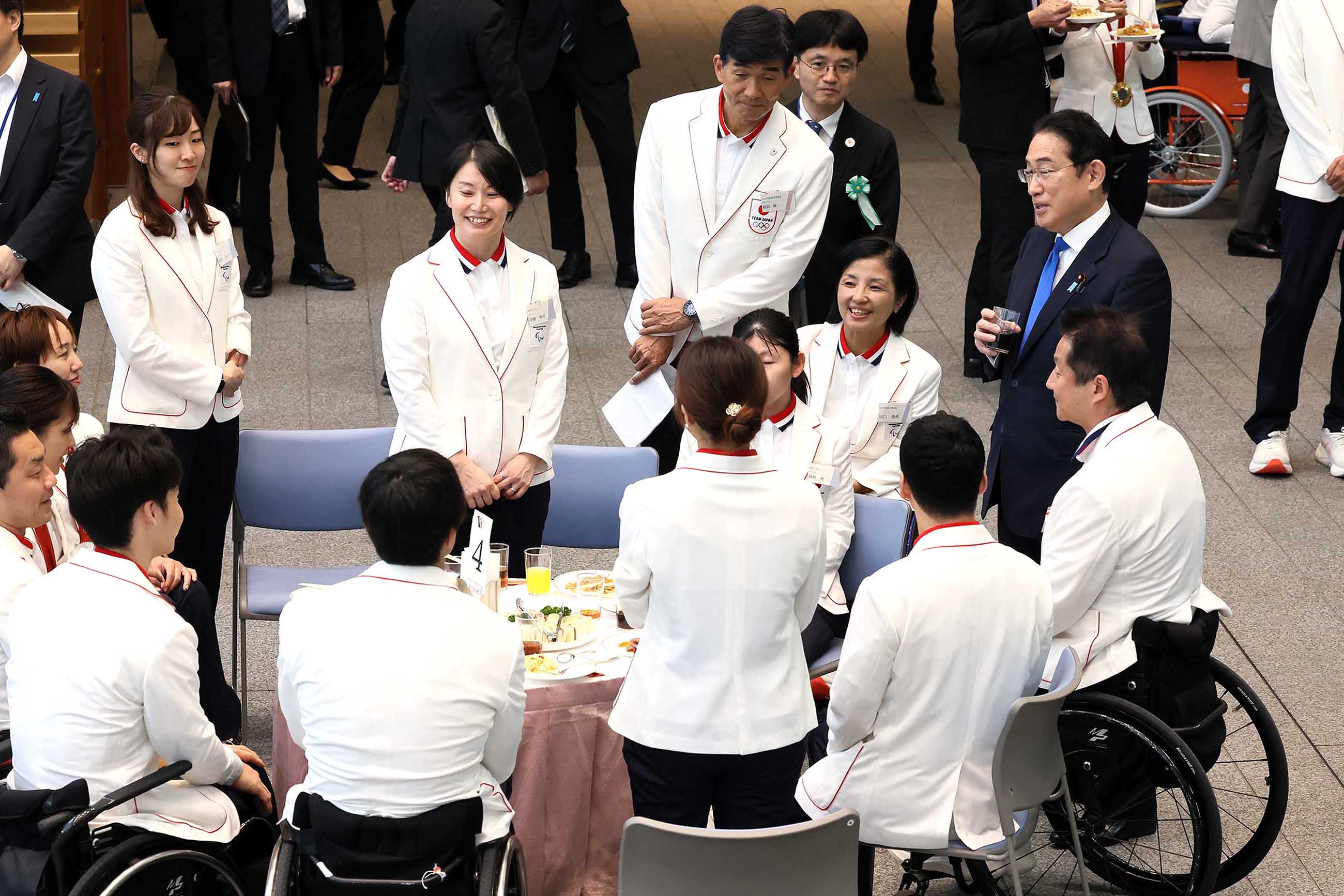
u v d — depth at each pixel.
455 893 4.95
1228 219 16.12
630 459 8.13
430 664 4.88
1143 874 6.61
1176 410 11.84
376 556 9.72
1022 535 7.65
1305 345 11.48
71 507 5.31
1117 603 6.33
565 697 6.09
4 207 9.25
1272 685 8.37
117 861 5.03
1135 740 6.29
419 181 11.69
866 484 7.69
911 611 5.34
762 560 5.21
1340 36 10.17
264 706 8.06
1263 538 10.03
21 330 6.96
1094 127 7.30
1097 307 6.48
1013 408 7.65
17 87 9.19
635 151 13.48
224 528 8.43
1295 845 7.01
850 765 5.57
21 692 5.20
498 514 7.67
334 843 4.84
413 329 7.38
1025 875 6.82
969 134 11.48
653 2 23.31
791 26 7.88
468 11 11.09
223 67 12.32
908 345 7.82
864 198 9.52
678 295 8.51
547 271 7.65
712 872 4.71
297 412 11.22
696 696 5.24
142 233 7.72
